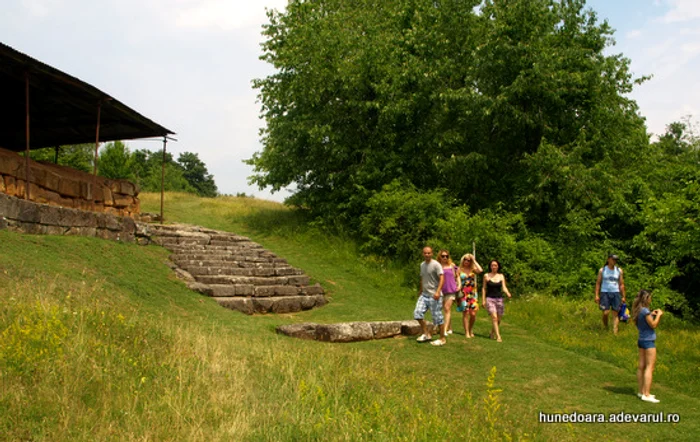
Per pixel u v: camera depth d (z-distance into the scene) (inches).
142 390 206.5
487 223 648.4
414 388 272.4
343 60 838.5
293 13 917.2
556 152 680.4
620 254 693.3
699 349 402.9
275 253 738.8
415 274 655.8
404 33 870.4
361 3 959.0
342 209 845.8
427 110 819.4
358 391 247.3
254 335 362.3
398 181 770.2
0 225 397.7
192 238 637.9
